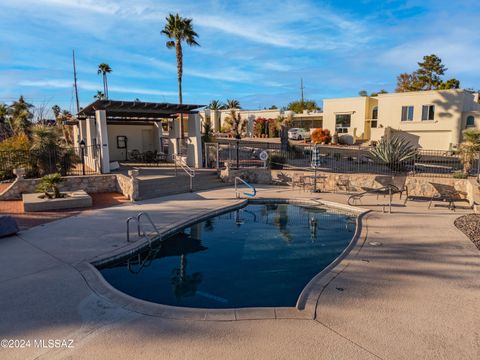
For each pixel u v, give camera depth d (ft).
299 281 21.21
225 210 39.47
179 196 46.44
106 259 23.43
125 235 28.37
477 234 27.63
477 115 87.76
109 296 17.61
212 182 54.85
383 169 56.75
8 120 102.37
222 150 81.76
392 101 97.71
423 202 41.45
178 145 70.18
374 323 14.76
